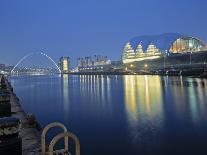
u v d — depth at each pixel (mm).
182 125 23219
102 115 30438
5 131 5777
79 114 31688
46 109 37062
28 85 111562
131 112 32250
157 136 19234
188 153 14938
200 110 32406
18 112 18844
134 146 16609
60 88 87562
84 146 16719
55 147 15117
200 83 90688
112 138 18875
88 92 68375
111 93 63188
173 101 42969
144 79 142125
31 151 8812
